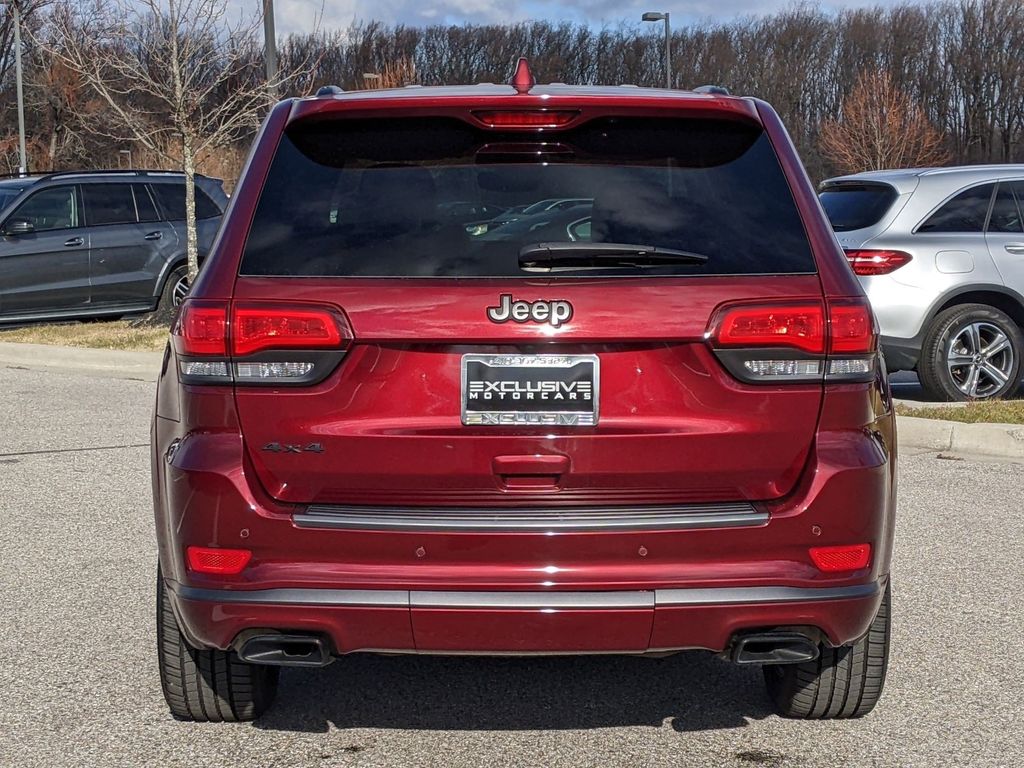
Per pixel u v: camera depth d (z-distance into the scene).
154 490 3.35
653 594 2.93
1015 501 6.61
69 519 6.20
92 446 8.16
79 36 15.12
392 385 2.97
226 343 2.99
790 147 3.26
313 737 3.60
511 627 2.93
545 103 3.17
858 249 8.97
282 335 2.96
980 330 9.07
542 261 2.99
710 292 2.97
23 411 9.63
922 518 6.23
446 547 2.92
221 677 3.53
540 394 2.96
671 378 2.97
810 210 3.14
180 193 14.80
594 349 2.96
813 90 68.56
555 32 70.31
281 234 3.09
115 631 4.53
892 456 3.20
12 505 6.50
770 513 2.98
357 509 2.99
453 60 68.44
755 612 2.96
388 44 63.41
